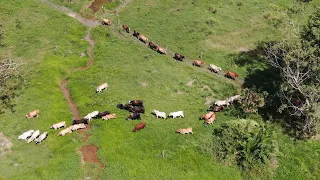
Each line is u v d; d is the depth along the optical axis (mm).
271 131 39844
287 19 55469
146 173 35406
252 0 67312
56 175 35000
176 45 56375
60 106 44125
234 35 58688
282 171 36750
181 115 42688
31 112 41938
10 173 35594
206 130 40688
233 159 37125
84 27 60438
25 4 65438
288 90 43062
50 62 51562
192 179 35156
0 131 40312
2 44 55094
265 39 57312
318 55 40406
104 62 52406
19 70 49219
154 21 61656
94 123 41531
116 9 65250
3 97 44750
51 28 59469
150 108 43969
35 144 38844
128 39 57625
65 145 38594
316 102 39750
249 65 52469
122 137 39438
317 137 40375
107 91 46562
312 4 65125
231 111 43656
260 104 43594
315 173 36719
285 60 41312
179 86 48062
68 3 66250
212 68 51000
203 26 59812
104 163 36438
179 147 38344
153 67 51312
